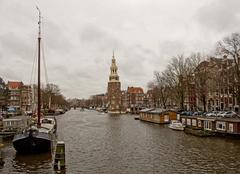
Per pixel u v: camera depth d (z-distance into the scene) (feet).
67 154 115.34
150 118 287.89
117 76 604.90
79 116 428.15
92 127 232.12
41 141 106.11
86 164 97.86
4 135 144.77
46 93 459.73
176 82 276.21
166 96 335.06
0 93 372.38
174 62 279.08
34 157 104.58
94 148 129.08
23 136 106.42
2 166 92.79
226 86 206.18
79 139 159.02
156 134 176.96
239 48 181.78
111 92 596.70
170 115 260.83
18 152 108.17
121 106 622.13
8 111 343.05
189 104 318.04
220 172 86.07
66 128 224.12
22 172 86.38
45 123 170.81
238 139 148.87
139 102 651.66
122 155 112.57
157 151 119.75
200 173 85.30
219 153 112.88
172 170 88.99
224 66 208.23
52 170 88.69
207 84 241.14
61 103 639.35
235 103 276.82
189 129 180.45
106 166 94.89
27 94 495.00
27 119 181.47
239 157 105.09
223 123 159.43
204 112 248.32
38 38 137.28
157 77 336.49
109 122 291.58
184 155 110.52
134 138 160.25
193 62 260.83
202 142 141.08
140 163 98.73
